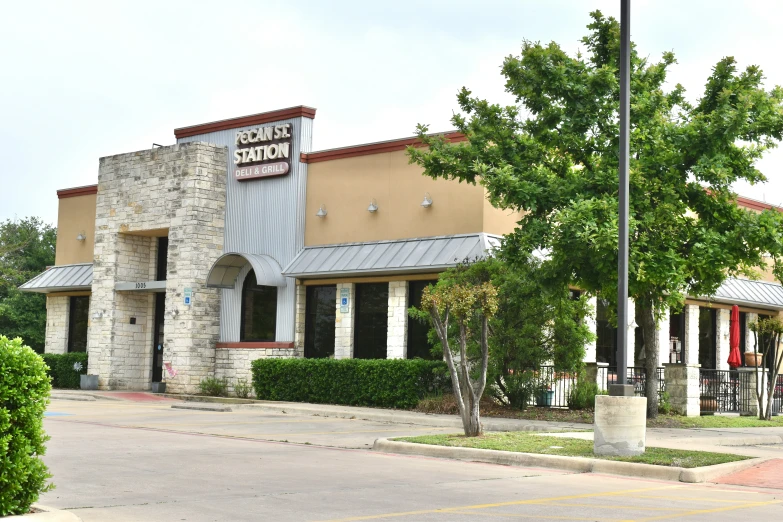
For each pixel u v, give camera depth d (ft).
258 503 32.01
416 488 36.68
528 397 75.10
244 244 100.37
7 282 163.02
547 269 68.18
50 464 41.70
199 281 99.55
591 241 59.36
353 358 87.25
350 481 38.47
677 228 65.92
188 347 98.07
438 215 85.61
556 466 45.52
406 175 88.63
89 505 30.89
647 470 43.06
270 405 83.87
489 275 73.97
